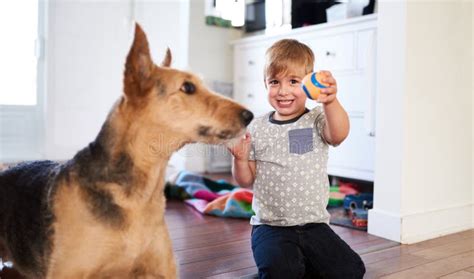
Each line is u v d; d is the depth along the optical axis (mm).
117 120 1096
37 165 1315
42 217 1102
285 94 1523
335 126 1390
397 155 2008
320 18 3453
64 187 1097
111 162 1082
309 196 1495
